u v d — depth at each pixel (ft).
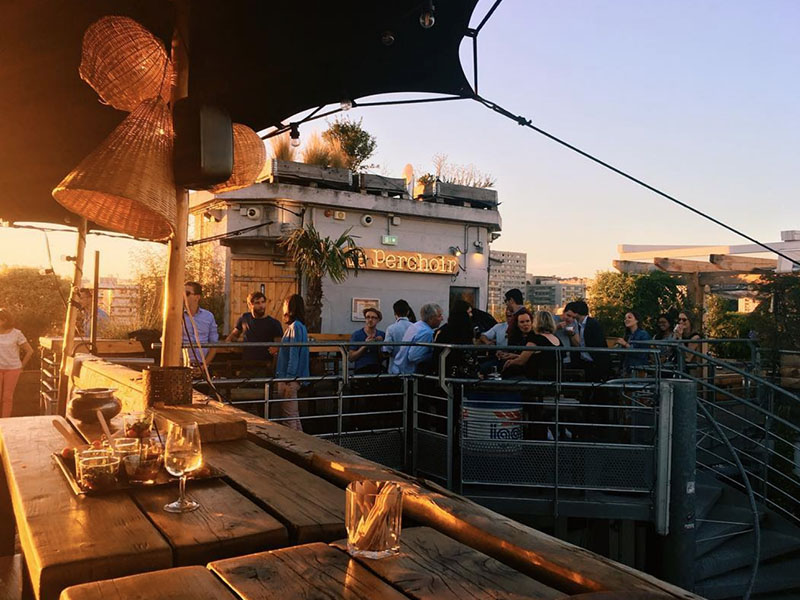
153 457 6.79
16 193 20.07
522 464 17.84
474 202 50.70
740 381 32.86
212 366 22.54
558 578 4.42
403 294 46.78
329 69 13.44
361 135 55.83
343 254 40.81
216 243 43.73
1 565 10.02
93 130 16.51
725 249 37.76
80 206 10.46
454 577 4.34
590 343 21.43
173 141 10.15
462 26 11.85
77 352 23.58
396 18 11.39
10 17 11.27
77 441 8.91
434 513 5.77
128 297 40.70
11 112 15.24
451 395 18.01
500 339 22.38
